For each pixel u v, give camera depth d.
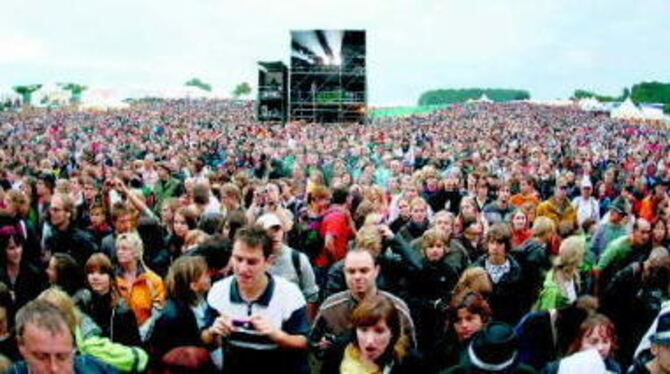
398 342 3.72
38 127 41.09
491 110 85.81
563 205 9.82
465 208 7.87
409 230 7.63
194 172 13.89
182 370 3.31
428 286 5.93
